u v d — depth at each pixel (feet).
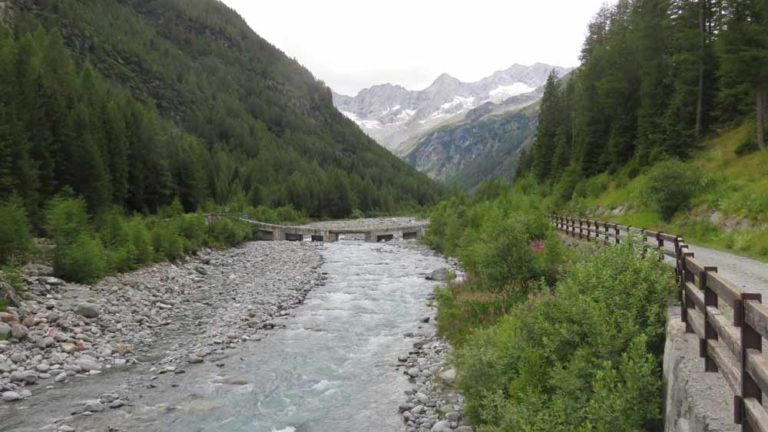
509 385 30.45
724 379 18.80
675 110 146.51
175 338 55.26
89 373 43.45
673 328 24.85
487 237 60.64
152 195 210.18
